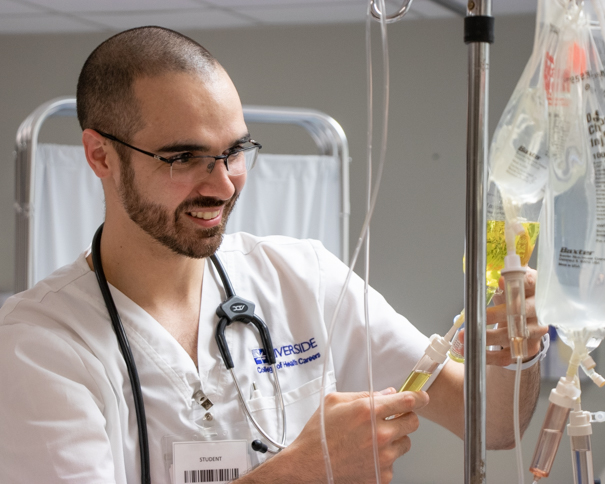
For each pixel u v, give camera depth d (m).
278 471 0.96
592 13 0.67
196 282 1.27
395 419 0.96
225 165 1.06
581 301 0.64
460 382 1.19
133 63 1.07
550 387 3.35
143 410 1.11
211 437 1.16
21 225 1.92
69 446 0.99
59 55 4.00
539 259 0.67
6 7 3.54
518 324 0.68
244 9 3.55
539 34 0.66
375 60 3.80
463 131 3.73
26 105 4.01
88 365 1.08
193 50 1.09
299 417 1.26
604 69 0.66
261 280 1.35
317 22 3.81
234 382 1.20
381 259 3.84
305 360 1.31
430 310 3.80
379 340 1.31
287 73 3.86
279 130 3.88
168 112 1.03
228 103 1.07
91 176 2.09
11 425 1.01
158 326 1.18
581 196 0.64
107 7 3.53
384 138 0.70
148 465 1.10
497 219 0.71
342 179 2.30
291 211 2.29
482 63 0.62
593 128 0.65
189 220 1.08
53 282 1.19
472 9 0.62
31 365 1.03
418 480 3.79
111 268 1.20
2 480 1.00
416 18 3.72
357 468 0.94
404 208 3.80
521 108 0.67
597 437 3.48
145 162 1.05
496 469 3.52
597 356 3.42
